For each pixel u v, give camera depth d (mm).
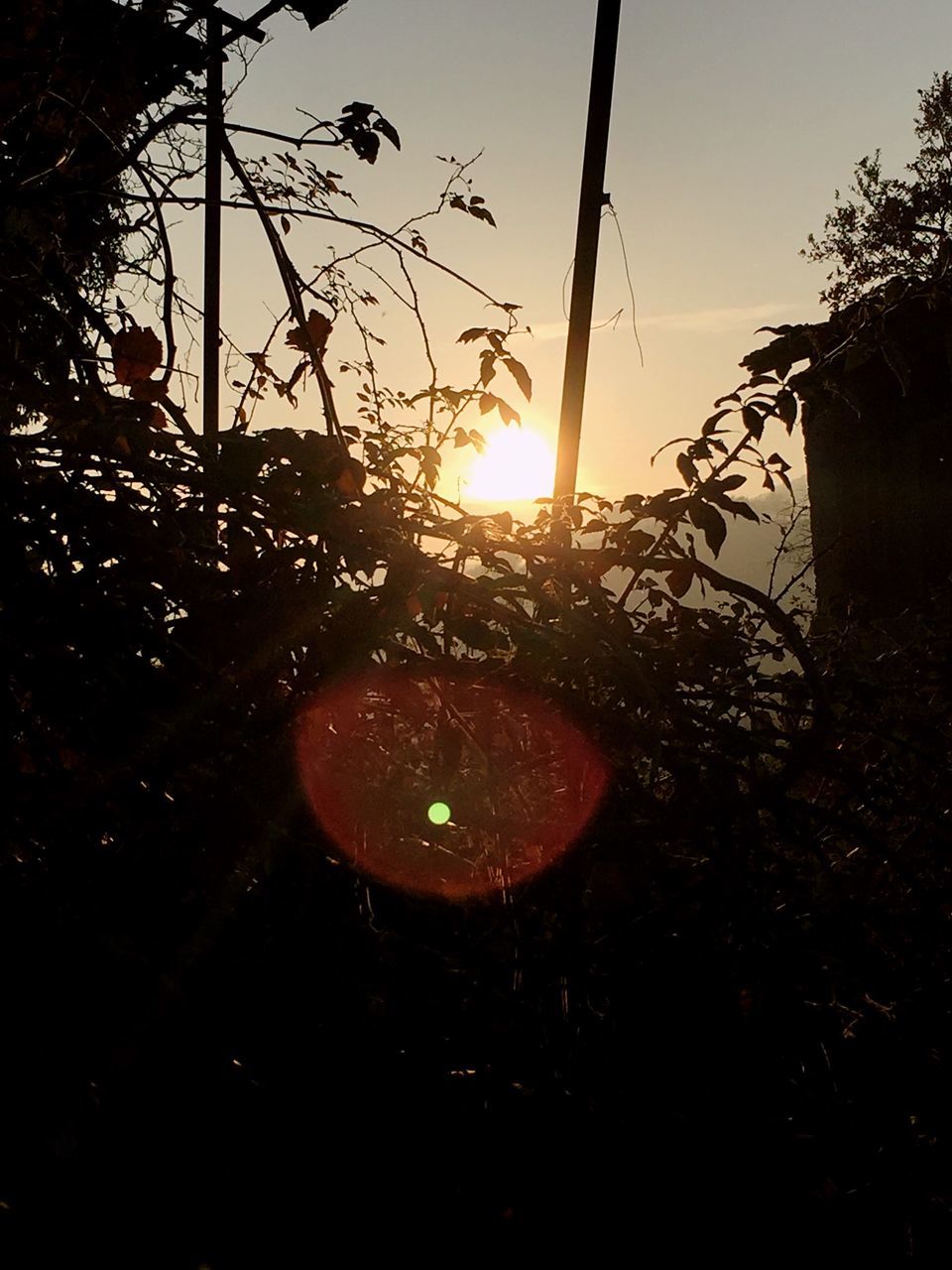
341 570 2119
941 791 2459
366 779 2195
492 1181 2145
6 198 2980
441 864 2213
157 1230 1963
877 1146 2234
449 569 2176
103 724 1938
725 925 2232
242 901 2068
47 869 1932
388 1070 2109
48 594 1928
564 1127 2152
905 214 20312
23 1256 1854
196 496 2125
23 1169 1896
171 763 1955
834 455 10023
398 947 2133
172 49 3801
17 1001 1885
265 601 2041
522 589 2229
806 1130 2229
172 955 1964
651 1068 2176
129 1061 1911
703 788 2125
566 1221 2145
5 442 2025
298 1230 2047
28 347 2477
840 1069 2287
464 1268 2088
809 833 2344
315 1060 2086
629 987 2172
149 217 3312
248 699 2055
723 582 2314
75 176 3404
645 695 2145
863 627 3264
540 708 2162
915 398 9383
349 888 2148
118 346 2785
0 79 3203
